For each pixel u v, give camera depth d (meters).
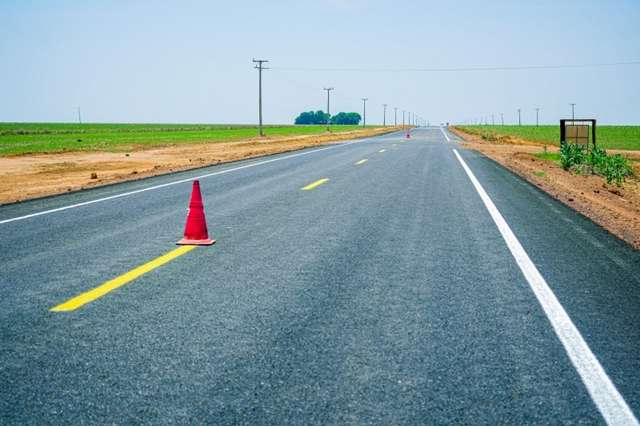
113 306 4.43
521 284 5.05
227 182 14.16
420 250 6.45
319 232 7.55
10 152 31.41
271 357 3.40
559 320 4.08
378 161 21.39
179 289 4.90
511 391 2.95
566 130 24.92
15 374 3.17
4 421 2.65
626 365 3.29
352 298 4.61
